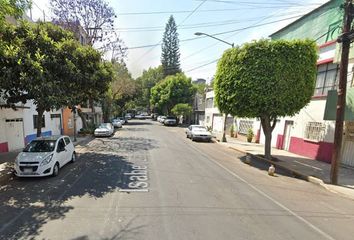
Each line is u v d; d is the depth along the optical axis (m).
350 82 13.16
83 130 26.45
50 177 10.09
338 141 9.98
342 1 15.13
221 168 12.48
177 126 46.38
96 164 12.56
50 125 22.77
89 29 26.05
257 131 23.48
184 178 10.19
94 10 26.36
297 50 12.85
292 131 18.19
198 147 19.97
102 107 42.00
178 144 21.22
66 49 12.23
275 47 12.84
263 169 12.88
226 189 8.91
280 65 12.71
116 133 30.05
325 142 14.72
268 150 15.07
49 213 6.54
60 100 11.14
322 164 14.02
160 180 9.78
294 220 6.45
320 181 10.41
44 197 7.76
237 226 5.93
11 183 9.26
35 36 11.13
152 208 6.89
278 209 7.18
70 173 10.75
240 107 13.67
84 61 13.09
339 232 5.87
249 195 8.35
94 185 9.02
